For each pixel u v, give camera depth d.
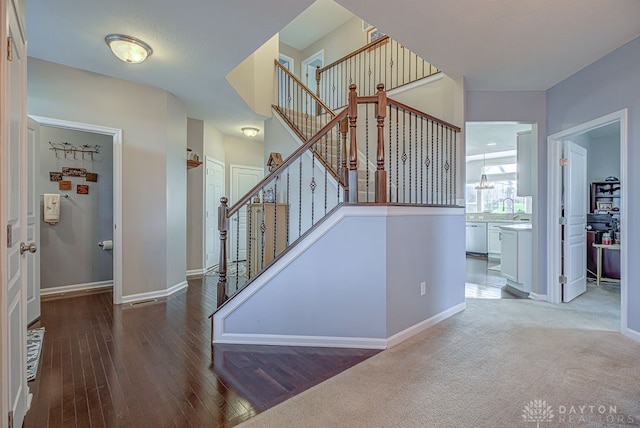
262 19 2.62
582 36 2.75
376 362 2.35
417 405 1.81
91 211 4.55
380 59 5.54
